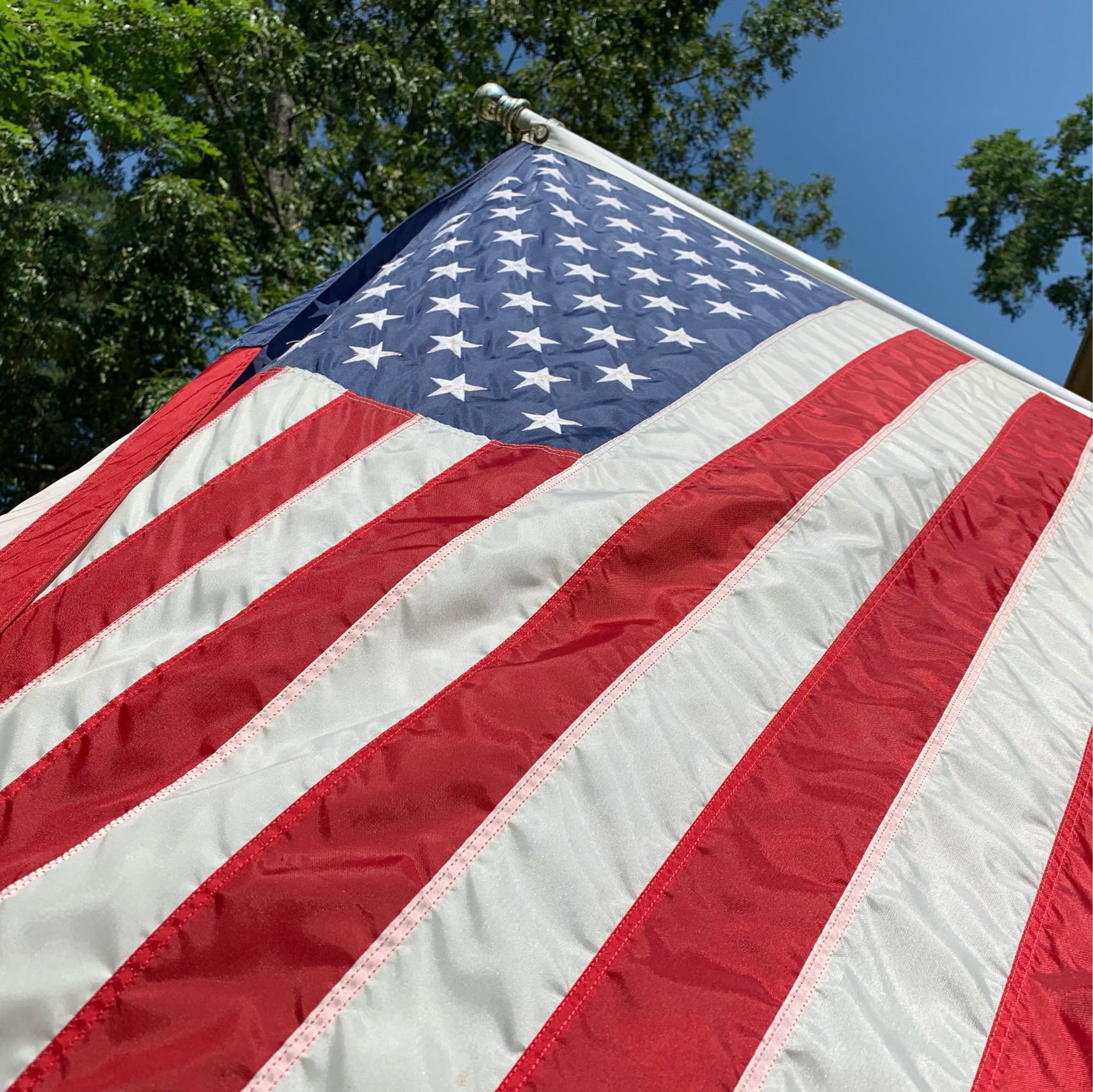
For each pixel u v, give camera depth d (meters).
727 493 2.94
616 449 3.12
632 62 18.00
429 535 2.68
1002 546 3.12
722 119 20.81
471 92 16.45
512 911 1.84
